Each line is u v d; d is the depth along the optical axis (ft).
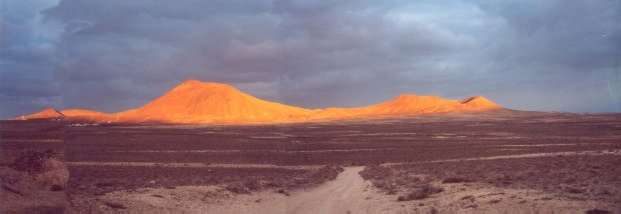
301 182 127.24
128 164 191.21
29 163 94.02
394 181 121.19
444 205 77.97
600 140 302.45
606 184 89.20
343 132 467.93
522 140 325.42
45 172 92.63
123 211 75.31
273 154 246.88
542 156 193.98
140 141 336.49
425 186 94.79
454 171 140.77
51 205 75.87
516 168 139.13
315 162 210.79
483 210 70.59
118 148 274.16
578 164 139.13
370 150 272.31
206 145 304.91
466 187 95.86
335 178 144.05
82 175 143.84
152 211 76.23
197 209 79.61
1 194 76.38
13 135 322.34
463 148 268.21
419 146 294.66
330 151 269.03
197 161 207.62
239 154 244.01
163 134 426.92
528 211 66.95
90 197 85.10
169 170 167.53
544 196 75.51
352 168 188.24
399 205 81.61
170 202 83.66
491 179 106.73
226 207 82.43
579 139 318.04
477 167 151.43
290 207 82.94
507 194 80.53
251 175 152.46
